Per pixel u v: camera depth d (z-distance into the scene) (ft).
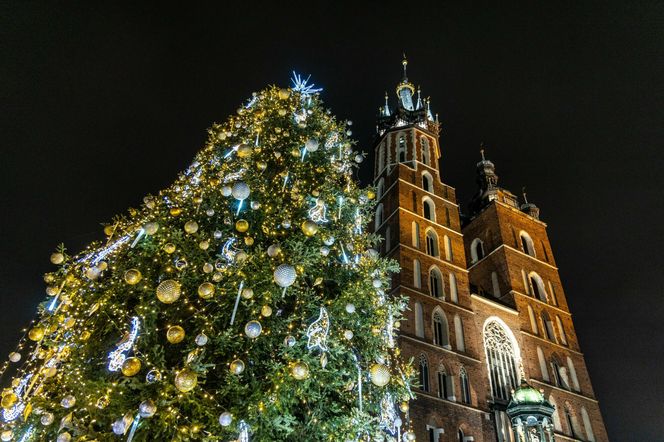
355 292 45.65
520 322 146.00
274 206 48.26
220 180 48.34
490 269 170.40
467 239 191.21
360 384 41.16
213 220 46.85
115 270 40.42
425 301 128.88
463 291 140.67
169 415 31.24
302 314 40.57
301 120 56.03
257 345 38.47
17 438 32.37
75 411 32.09
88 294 39.04
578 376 144.25
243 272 38.73
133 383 32.42
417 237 147.84
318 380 38.01
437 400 108.68
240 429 32.24
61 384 35.09
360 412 40.04
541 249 179.73
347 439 38.17
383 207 166.40
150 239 40.60
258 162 49.90
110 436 31.19
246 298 37.83
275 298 39.24
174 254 40.55
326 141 61.57
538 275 167.84
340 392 43.57
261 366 38.70
